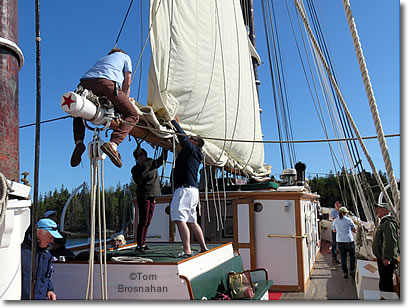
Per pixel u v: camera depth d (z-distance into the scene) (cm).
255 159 909
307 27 248
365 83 204
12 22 195
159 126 404
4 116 185
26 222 199
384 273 519
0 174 168
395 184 201
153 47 436
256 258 687
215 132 615
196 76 541
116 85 289
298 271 666
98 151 246
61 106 246
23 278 274
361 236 796
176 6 508
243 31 873
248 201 698
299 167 985
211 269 416
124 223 814
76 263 369
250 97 845
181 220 424
